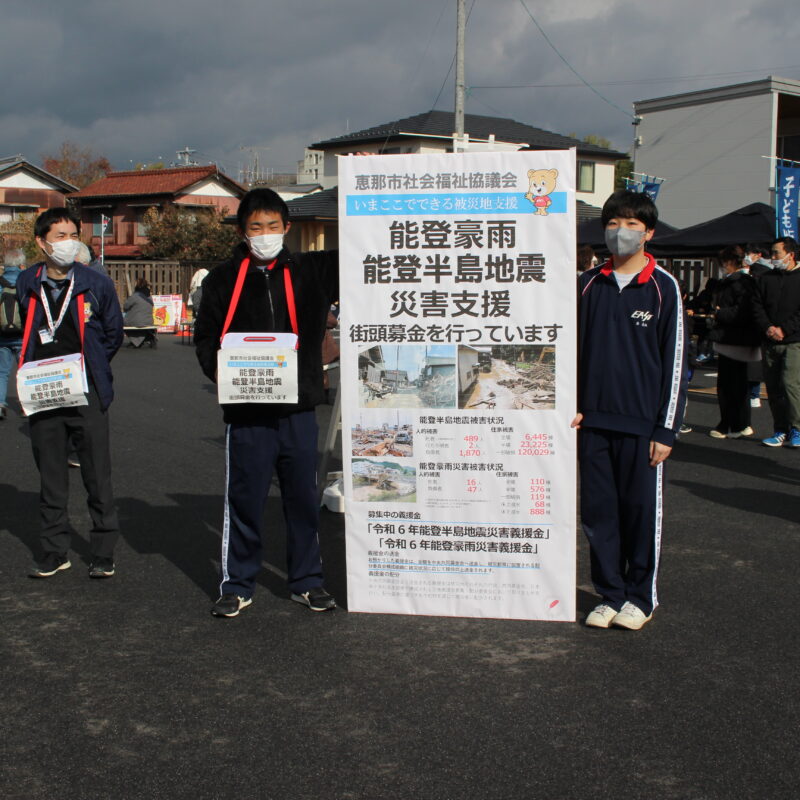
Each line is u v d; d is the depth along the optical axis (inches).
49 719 137.5
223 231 1445.6
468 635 167.2
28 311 199.6
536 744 128.9
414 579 175.5
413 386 169.5
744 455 333.1
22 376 193.5
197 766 124.1
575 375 165.0
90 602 187.3
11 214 1632.6
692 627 171.5
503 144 206.5
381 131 1398.9
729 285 362.9
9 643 166.2
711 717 136.7
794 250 330.0
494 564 172.4
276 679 150.4
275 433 174.9
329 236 1111.6
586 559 216.2
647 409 164.1
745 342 356.5
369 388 171.2
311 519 179.8
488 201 163.2
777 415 346.9
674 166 1214.3
